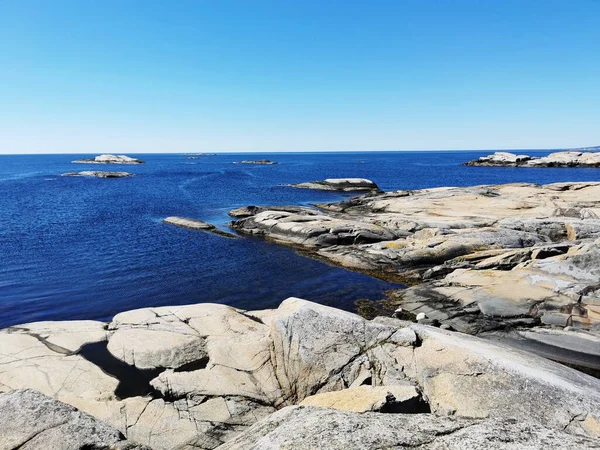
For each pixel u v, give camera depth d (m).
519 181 81.62
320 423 4.49
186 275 23.98
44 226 37.56
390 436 4.04
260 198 60.28
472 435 3.91
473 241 25.78
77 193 65.25
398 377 9.63
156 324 14.12
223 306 16.12
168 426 9.31
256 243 31.94
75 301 19.78
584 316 15.70
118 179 95.75
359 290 21.62
